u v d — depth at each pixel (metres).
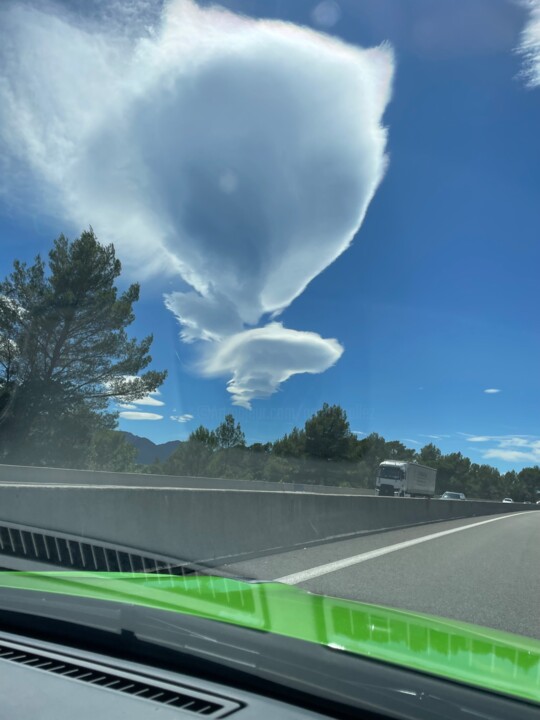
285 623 3.46
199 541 8.82
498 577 9.50
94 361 37.53
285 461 63.16
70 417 37.41
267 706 2.63
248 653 2.89
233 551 9.49
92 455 44.59
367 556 10.73
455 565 10.48
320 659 2.81
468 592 8.09
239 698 2.70
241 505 9.97
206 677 2.93
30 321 35.66
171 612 3.35
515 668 3.00
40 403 35.84
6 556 6.66
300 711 2.63
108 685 2.78
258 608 3.84
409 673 2.71
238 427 60.09
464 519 25.33
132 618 3.25
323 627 3.40
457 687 2.64
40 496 7.05
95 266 37.59
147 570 7.90
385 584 8.21
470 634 3.67
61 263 37.56
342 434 65.62
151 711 2.50
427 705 2.60
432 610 6.91
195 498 8.91
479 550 12.99
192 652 2.99
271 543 10.62
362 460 68.88
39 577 4.66
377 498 16.31
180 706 2.58
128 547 7.72
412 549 12.33
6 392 35.16
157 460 61.97
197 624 3.22
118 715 2.45
